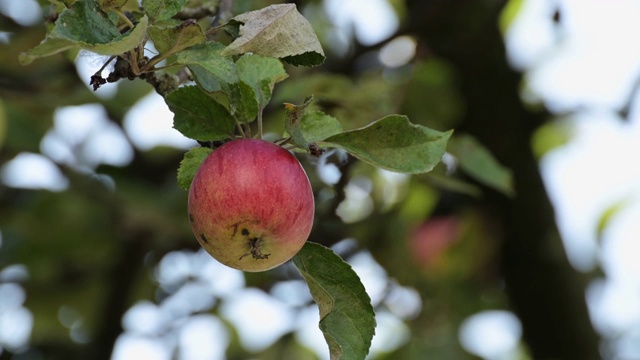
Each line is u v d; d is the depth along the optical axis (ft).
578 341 7.47
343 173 5.99
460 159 5.86
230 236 4.58
